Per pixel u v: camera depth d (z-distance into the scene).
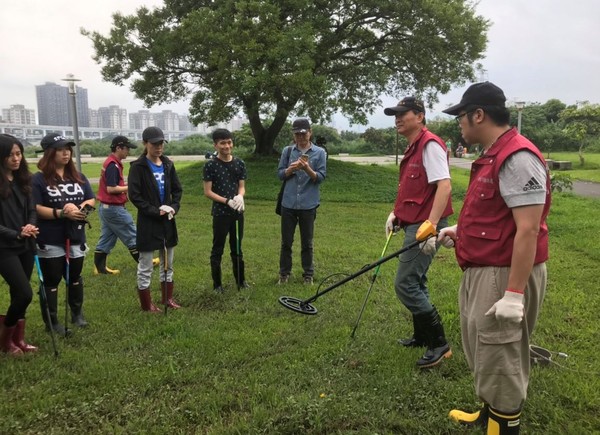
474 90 2.31
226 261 6.41
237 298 4.87
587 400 2.87
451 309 4.43
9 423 2.68
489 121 2.28
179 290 5.19
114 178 5.60
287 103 14.87
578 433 2.57
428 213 3.32
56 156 4.01
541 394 2.95
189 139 51.03
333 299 4.81
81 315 4.23
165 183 4.60
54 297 4.02
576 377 3.15
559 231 8.41
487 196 2.26
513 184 2.11
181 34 13.98
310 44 13.10
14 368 3.33
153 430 2.64
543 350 3.42
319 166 5.43
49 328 3.96
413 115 3.41
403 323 4.19
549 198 2.24
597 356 3.49
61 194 3.99
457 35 15.12
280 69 13.16
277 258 6.57
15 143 3.52
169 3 16.20
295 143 5.52
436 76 16.83
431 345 3.38
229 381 3.17
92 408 2.85
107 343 3.79
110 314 4.44
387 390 3.03
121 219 5.68
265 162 17.77
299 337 3.89
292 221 5.44
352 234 8.51
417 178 3.35
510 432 2.26
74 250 4.08
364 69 18.14
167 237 4.57
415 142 3.40
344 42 17.52
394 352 3.58
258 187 14.72
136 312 4.50
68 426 2.72
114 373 3.26
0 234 3.37
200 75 16.06
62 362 3.45
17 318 3.56
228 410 2.88
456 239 2.50
